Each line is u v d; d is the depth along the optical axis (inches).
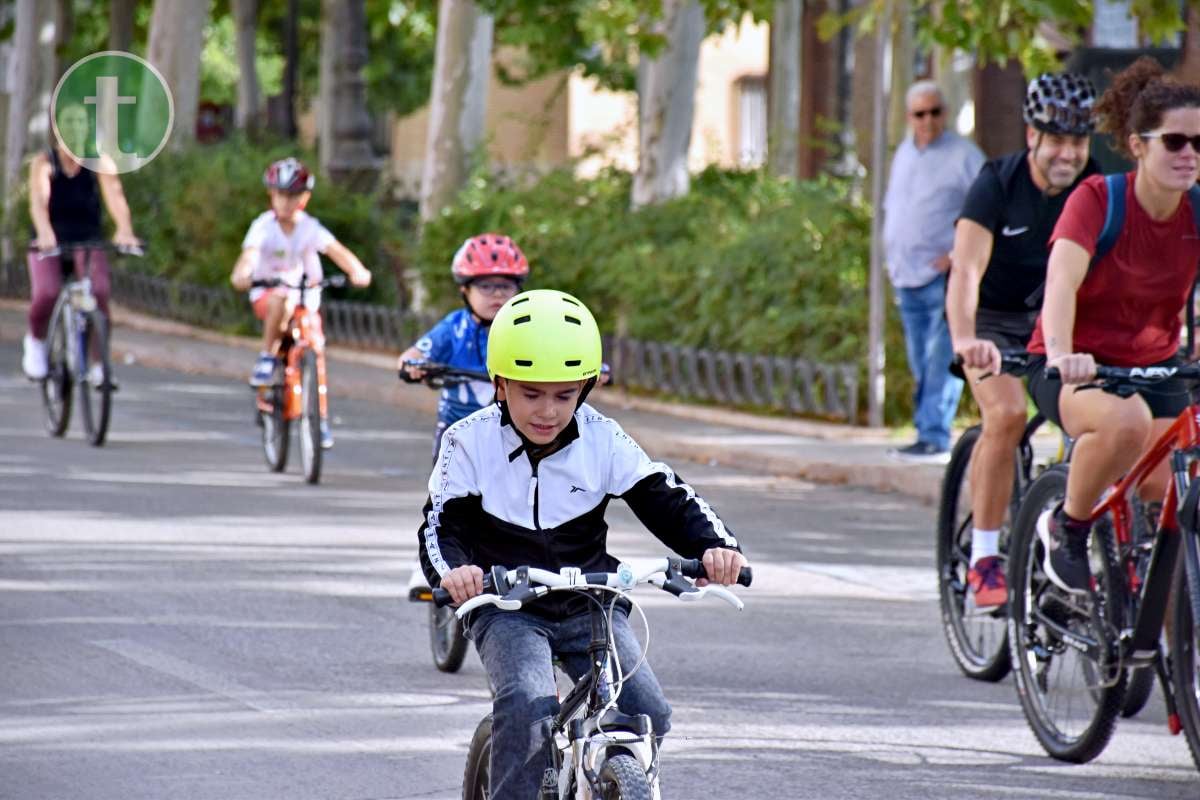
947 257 1536.7
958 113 2119.8
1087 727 778.8
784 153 3041.3
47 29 3430.1
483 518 591.8
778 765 778.8
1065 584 779.4
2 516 1325.0
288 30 3846.0
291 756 779.4
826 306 1829.5
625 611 585.0
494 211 2249.0
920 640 1021.8
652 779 530.0
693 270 1991.9
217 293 2721.5
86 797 719.7
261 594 1091.3
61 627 998.4
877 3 1720.0
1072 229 780.6
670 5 2234.3
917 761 790.5
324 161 3412.9
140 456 1641.2
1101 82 1846.7
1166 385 793.6
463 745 801.6
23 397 2053.4
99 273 1690.5
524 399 569.6
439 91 2490.2
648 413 1945.1
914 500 1491.1
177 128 3078.2
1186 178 756.0
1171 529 738.2
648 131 2252.7
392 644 981.8
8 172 3435.0
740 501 1478.8
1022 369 833.5
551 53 3922.2
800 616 1073.5
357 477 1561.3
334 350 2469.2
